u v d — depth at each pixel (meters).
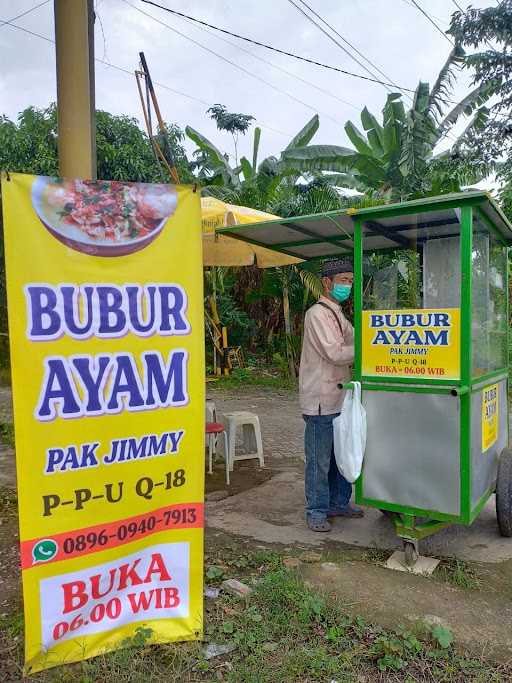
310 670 2.50
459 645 2.69
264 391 10.69
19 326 2.31
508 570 3.53
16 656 2.55
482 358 3.76
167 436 2.64
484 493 3.74
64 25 3.49
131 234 2.52
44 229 2.35
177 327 2.64
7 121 11.42
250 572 3.45
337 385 4.12
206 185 12.93
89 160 3.61
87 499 2.47
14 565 3.49
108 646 2.55
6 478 5.29
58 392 2.39
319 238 4.45
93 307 2.45
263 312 13.66
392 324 3.56
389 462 3.60
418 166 11.74
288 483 5.29
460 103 12.88
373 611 2.95
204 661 2.54
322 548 3.86
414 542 3.53
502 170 12.78
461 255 3.32
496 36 11.87
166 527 2.68
